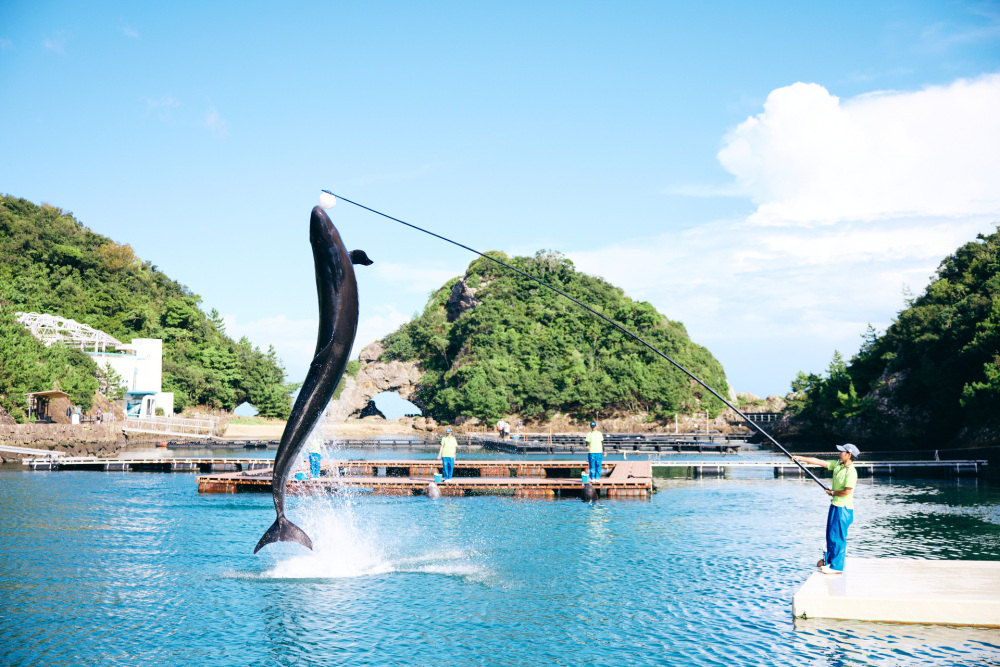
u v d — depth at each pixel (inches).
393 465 1258.6
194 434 2822.3
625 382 4431.6
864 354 2815.0
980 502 995.9
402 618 414.9
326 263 406.6
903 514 867.4
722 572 530.9
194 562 568.1
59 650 358.9
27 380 2287.2
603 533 711.7
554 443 2802.7
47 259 4394.7
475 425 4212.6
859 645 351.3
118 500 970.7
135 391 3102.9
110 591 473.7
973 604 375.9
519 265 5467.5
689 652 352.8
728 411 4626.0
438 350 5211.6
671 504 958.4
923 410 2404.0
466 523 776.3
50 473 1403.8
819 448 2682.1
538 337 4813.0
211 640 375.6
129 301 4404.5
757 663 333.7
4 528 732.0
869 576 439.2
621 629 392.8
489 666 339.0
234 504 931.3
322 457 1164.5
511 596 462.3
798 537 687.1
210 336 4547.2
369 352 5497.1
